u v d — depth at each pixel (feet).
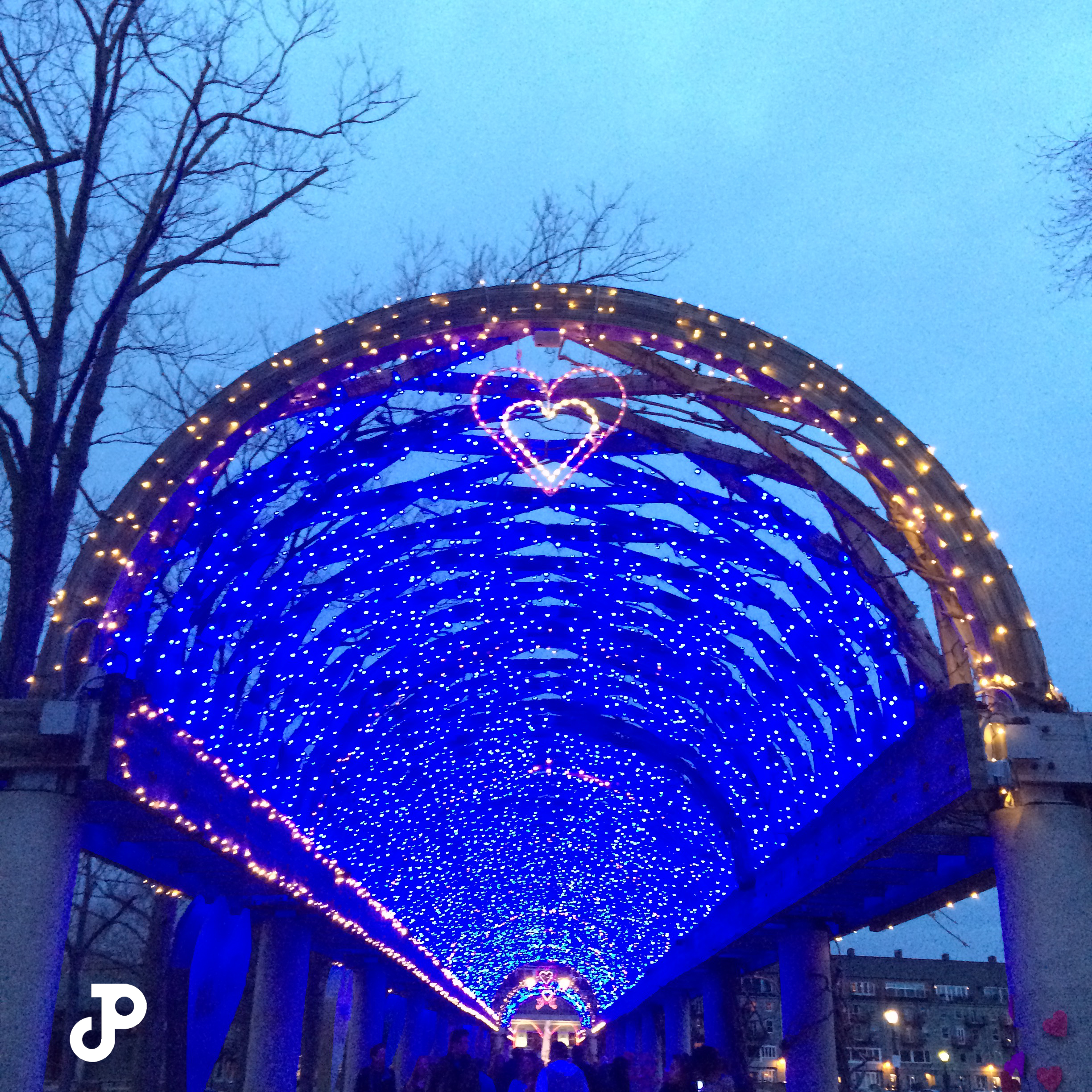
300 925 60.70
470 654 62.44
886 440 32.73
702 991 108.58
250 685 52.75
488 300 33.99
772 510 39.91
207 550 37.37
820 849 47.88
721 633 55.47
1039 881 28.76
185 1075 18.89
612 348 35.94
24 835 28.17
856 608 42.14
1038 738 29.50
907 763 35.12
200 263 43.78
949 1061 281.54
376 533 46.60
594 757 78.64
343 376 34.01
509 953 157.69
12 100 42.01
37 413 40.75
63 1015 111.04
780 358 33.30
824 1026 58.18
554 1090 41.24
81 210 41.34
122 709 29.91
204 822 38.88
